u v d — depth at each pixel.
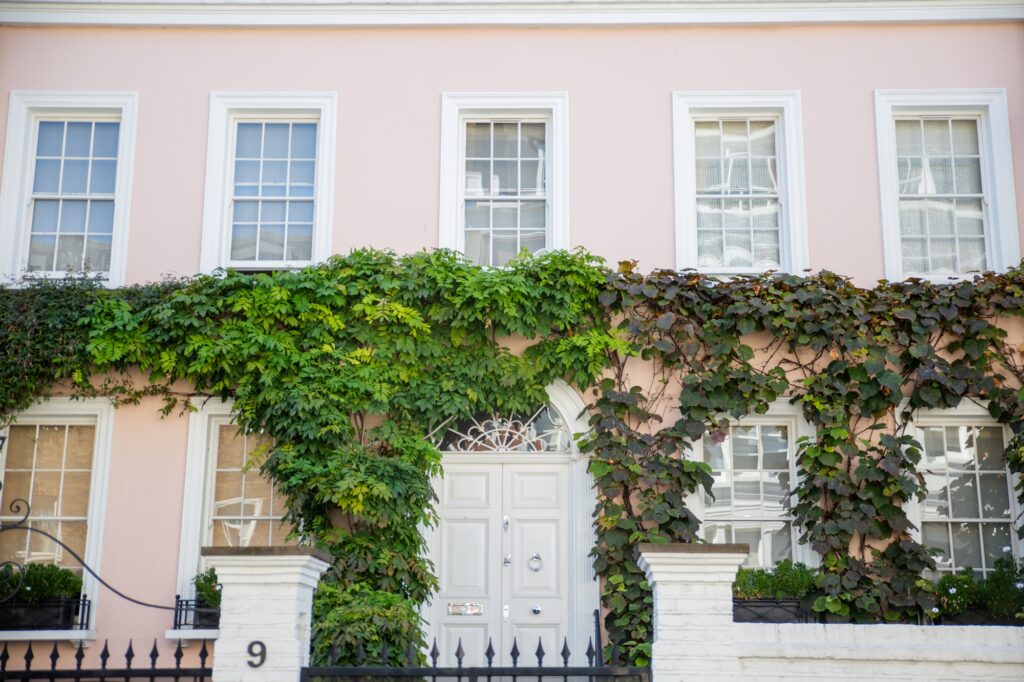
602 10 11.11
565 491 10.32
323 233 10.78
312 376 9.95
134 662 9.76
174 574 10.00
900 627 6.95
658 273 10.38
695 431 10.06
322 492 9.47
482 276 10.19
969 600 9.78
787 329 10.29
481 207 11.06
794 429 10.41
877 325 10.32
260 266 10.84
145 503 10.13
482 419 10.51
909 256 10.93
